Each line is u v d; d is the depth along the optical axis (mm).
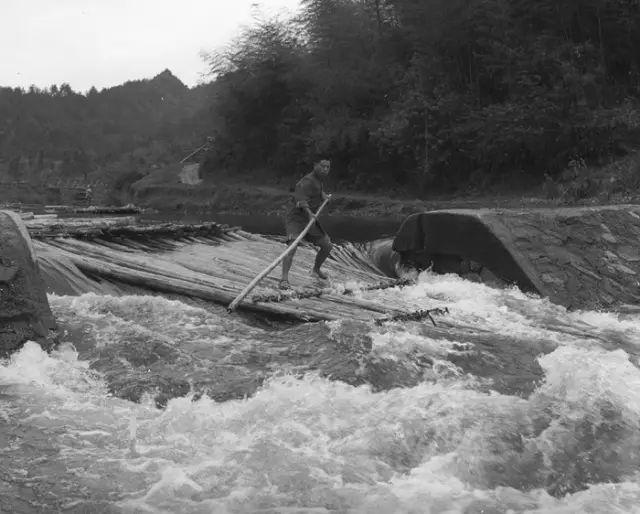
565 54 27219
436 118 30000
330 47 37906
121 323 6043
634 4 26781
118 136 126500
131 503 3361
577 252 8555
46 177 79062
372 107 36906
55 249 8289
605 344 6023
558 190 23422
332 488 3494
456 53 31578
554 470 3746
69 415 4375
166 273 8039
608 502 3434
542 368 5098
